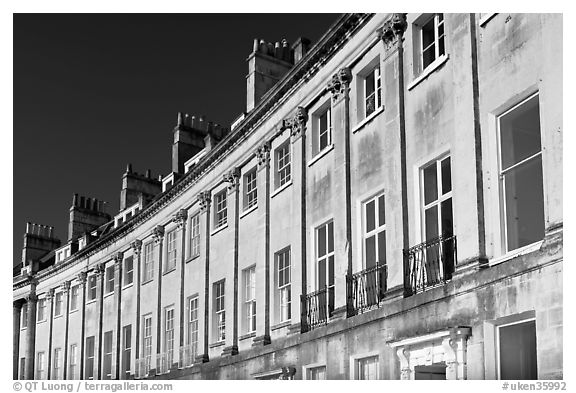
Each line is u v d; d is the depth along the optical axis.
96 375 34.03
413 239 15.45
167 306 29.45
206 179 27.41
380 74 17.94
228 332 23.97
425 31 16.48
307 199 20.39
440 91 15.14
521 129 13.05
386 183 16.44
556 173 11.48
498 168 13.29
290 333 19.84
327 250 19.27
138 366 30.58
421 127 15.62
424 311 14.20
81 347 36.00
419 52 16.36
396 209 15.89
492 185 13.26
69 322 37.59
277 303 21.64
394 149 16.27
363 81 18.61
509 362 12.43
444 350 13.39
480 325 12.70
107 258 35.25
